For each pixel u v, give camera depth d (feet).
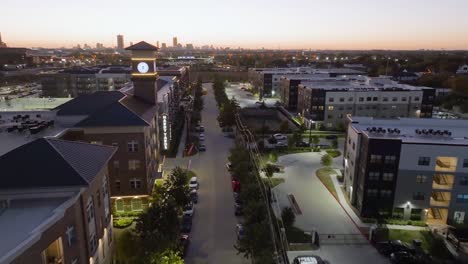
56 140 103.35
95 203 104.68
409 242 142.92
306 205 177.27
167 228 125.70
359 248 139.54
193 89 610.24
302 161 247.50
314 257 127.54
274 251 123.13
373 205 161.89
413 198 158.81
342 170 216.33
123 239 130.52
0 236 73.87
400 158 155.84
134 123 159.02
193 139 299.17
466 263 126.52
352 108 337.72
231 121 337.93
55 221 79.15
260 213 139.33
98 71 482.28
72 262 88.89
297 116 393.29
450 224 157.79
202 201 179.42
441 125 193.36
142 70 202.90
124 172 163.63
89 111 176.14
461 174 153.28
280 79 501.15
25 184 88.38
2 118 179.32
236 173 188.85
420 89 338.75
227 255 133.08
